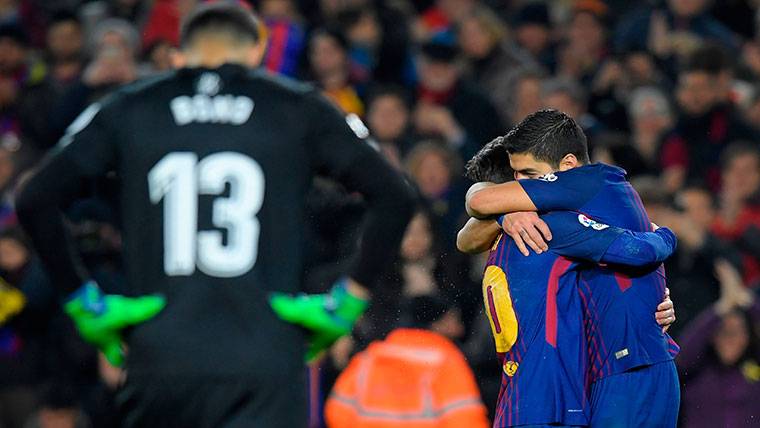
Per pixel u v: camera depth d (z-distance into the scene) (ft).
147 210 54.85
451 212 111.75
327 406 85.46
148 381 53.83
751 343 98.22
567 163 62.23
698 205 114.83
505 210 61.41
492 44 139.85
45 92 133.49
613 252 60.08
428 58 128.06
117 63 124.47
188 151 54.95
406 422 84.12
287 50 128.06
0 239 104.68
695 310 100.68
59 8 144.05
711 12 152.46
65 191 55.31
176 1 136.36
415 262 94.17
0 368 102.83
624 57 135.44
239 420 53.47
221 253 54.19
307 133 55.62
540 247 60.80
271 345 53.83
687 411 98.07
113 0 149.28
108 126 55.52
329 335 55.36
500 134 127.75
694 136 125.39
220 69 56.34
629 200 62.03
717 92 125.08
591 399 61.21
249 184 54.70
